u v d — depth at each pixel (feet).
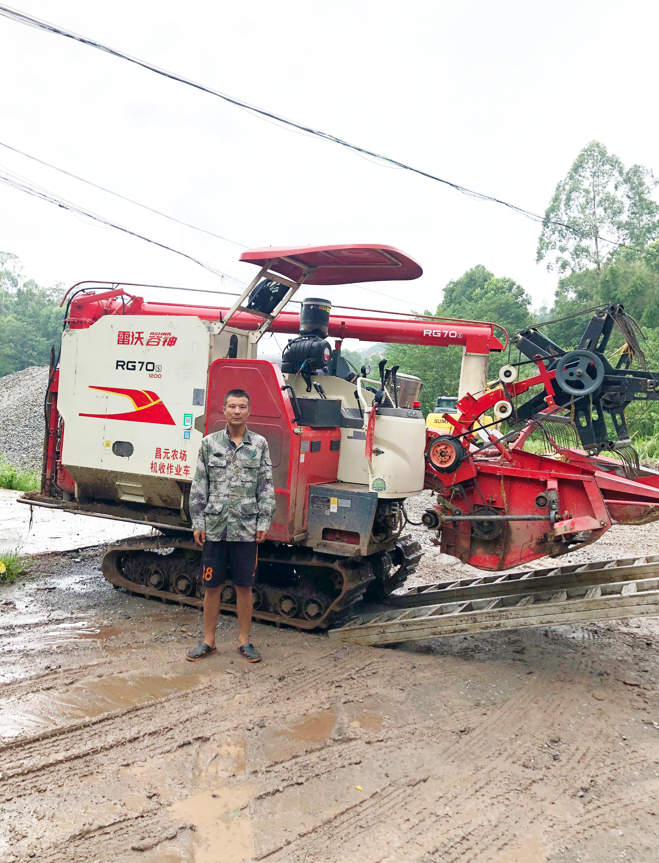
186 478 17.06
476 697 13.07
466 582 18.93
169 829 8.61
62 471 19.75
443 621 14.71
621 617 12.96
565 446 16.11
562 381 15.07
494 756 10.81
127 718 11.65
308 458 16.21
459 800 9.53
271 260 16.22
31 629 16.29
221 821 8.86
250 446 14.26
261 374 15.92
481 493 16.51
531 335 16.40
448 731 11.60
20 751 10.42
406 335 21.98
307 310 18.70
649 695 13.33
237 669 14.02
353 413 17.69
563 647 16.15
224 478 14.12
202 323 16.93
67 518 31.24
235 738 11.10
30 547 24.95
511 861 8.26
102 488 19.02
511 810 9.33
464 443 16.66
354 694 13.00
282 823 8.86
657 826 9.05
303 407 16.51
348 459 17.57
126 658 14.44
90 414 18.58
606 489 15.02
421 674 14.16
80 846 8.21
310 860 8.13
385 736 11.32
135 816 8.86
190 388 17.01
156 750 10.62
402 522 17.69
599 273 141.18
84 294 21.74
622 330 15.44
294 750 10.75
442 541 17.13
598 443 15.12
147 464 17.66
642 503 14.71
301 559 16.48
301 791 9.63
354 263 17.22
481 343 21.56
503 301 151.94
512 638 16.78
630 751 11.07
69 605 18.29
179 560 18.71
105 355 18.33
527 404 16.17
